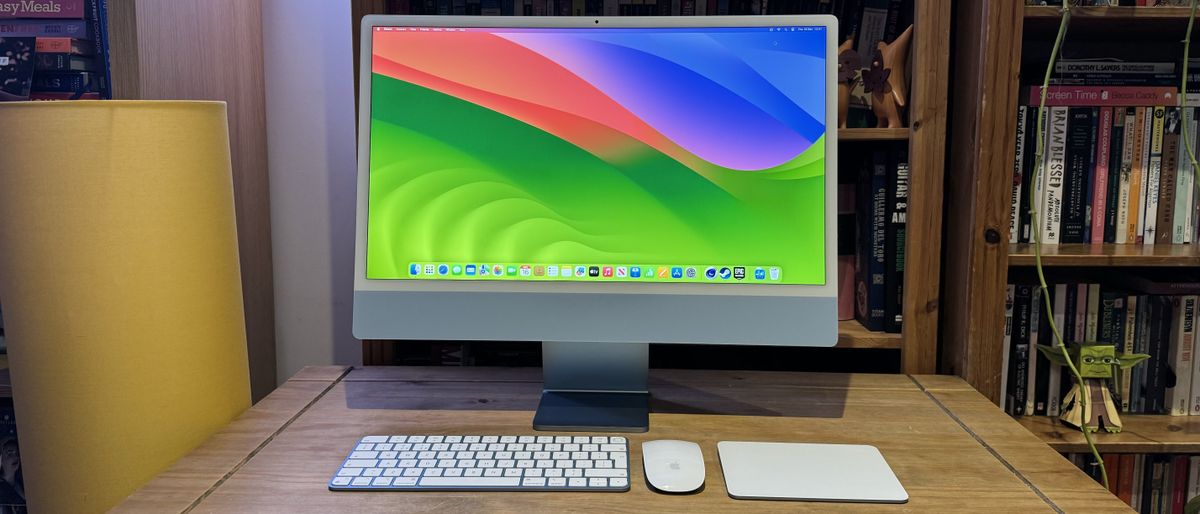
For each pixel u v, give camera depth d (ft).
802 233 3.61
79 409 3.52
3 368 4.63
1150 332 4.64
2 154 3.41
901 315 4.49
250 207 5.27
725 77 3.64
